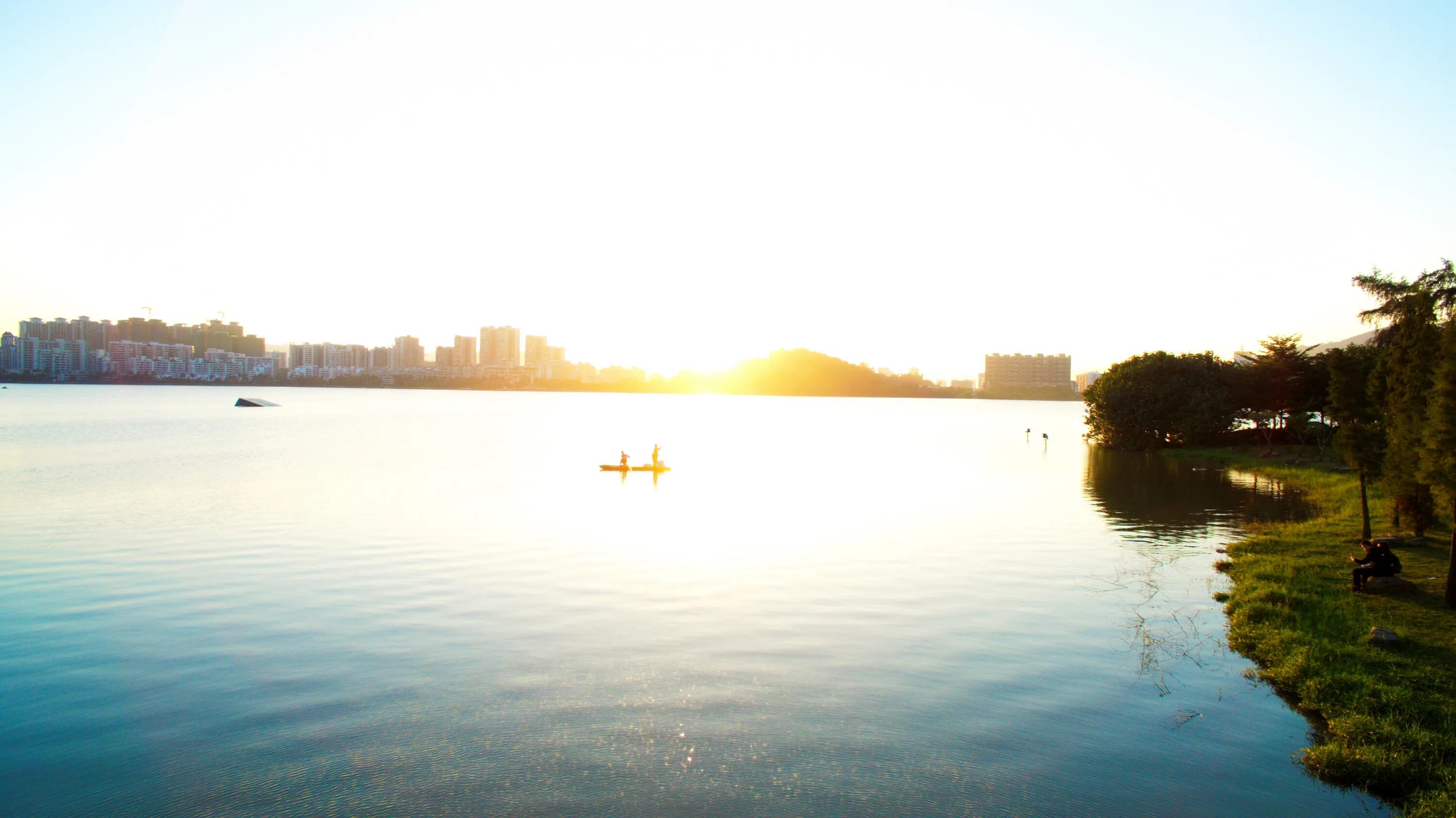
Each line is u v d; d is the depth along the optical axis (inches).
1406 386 1286.9
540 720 718.5
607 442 4446.4
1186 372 4020.7
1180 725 718.5
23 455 3430.1
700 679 815.1
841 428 6515.8
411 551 1439.5
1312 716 737.6
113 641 928.9
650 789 602.2
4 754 661.3
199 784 613.3
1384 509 1710.1
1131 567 1337.4
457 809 574.9
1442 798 564.7
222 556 1386.6
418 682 804.6
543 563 1341.0
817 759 651.5
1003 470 3065.9
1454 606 973.8
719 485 2506.2
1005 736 693.9
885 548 1493.6
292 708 745.6
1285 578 1141.1
